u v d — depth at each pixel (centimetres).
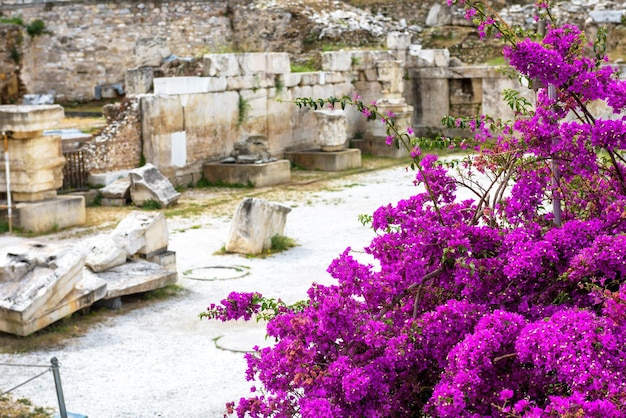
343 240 1817
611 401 462
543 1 690
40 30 3669
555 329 491
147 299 1391
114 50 3634
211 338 1214
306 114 2994
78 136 2531
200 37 3700
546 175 655
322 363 548
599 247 543
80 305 1262
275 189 2472
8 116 1892
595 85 617
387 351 536
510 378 527
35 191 1948
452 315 545
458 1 655
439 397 499
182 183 2528
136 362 1123
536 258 560
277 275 1549
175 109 2498
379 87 3191
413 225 600
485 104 3278
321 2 3716
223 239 1839
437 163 678
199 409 978
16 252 1245
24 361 1125
